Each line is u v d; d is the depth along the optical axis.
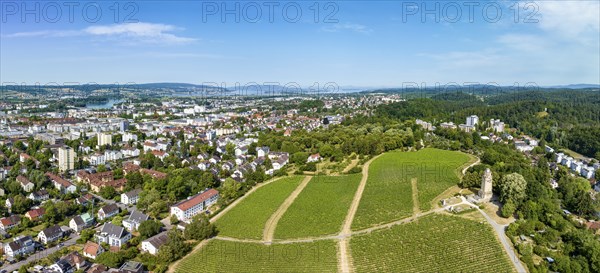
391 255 144.50
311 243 159.50
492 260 133.00
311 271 139.12
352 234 165.12
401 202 190.50
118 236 167.75
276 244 160.88
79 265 147.88
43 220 195.12
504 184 175.25
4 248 162.75
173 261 151.25
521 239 145.00
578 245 144.12
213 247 160.25
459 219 163.00
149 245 160.88
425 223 163.38
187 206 199.88
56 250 166.25
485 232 150.00
